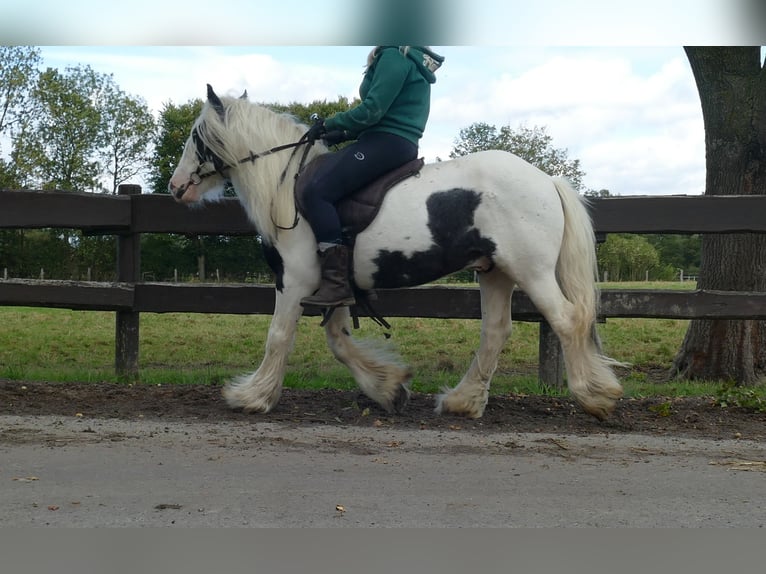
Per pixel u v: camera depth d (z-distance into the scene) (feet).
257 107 20.52
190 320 56.95
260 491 14.16
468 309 25.39
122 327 26.23
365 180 19.52
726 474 15.80
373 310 20.57
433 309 25.50
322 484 14.64
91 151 170.81
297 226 19.72
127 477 14.83
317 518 12.91
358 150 19.45
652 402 22.99
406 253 19.36
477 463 16.29
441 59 20.25
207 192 21.15
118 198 25.59
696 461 16.75
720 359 30.55
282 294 20.13
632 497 14.24
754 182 30.71
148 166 177.58
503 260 19.24
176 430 18.48
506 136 136.26
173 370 30.63
